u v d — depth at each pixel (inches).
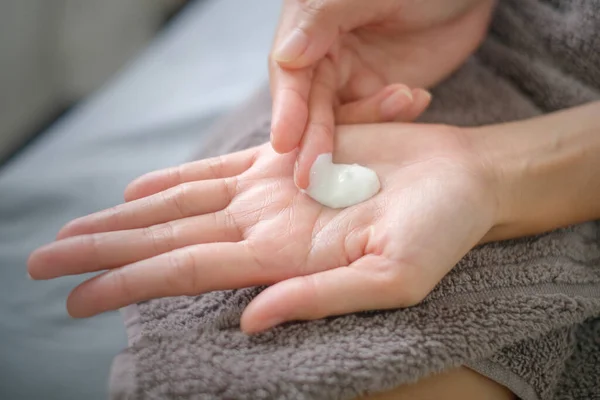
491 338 11.9
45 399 14.4
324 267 12.3
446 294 12.4
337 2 13.6
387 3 14.4
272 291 11.6
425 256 11.9
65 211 16.8
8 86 26.9
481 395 12.1
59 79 29.7
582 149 13.5
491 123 15.2
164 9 33.2
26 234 16.6
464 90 15.7
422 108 14.4
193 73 20.0
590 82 15.3
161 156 17.5
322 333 11.8
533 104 15.6
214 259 11.9
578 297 12.6
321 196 12.8
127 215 12.6
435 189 12.5
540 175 13.3
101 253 11.9
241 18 22.0
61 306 15.6
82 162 17.8
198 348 11.6
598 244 13.9
